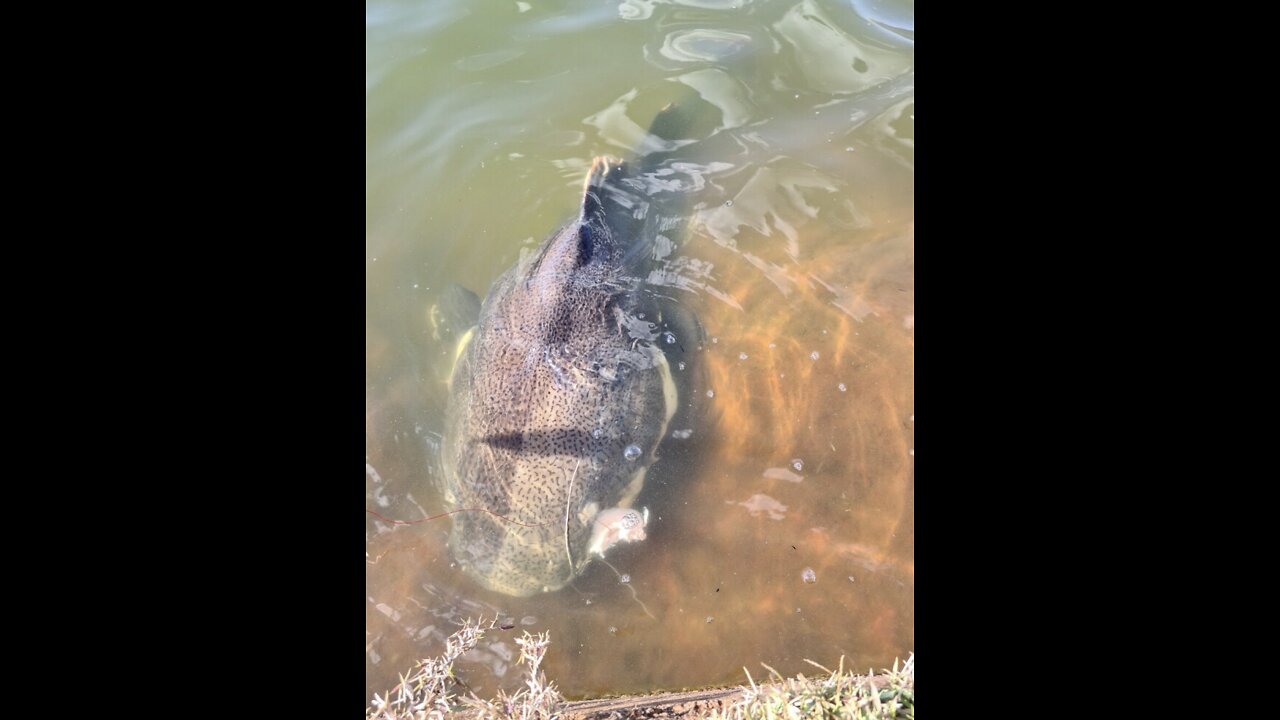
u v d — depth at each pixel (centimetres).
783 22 170
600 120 162
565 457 132
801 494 133
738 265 151
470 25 171
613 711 115
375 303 146
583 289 143
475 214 155
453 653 116
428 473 134
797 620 124
